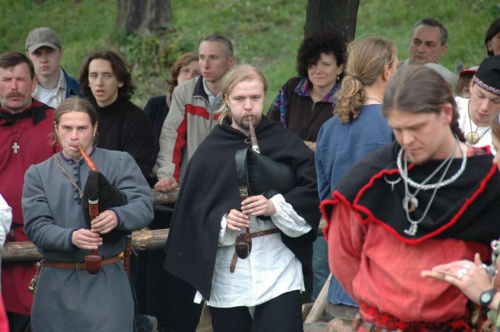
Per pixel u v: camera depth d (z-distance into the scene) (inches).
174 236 483.5
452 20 1501.0
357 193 305.9
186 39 1657.2
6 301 533.6
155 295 645.3
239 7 1834.4
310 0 762.2
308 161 478.9
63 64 1625.2
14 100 547.8
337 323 355.6
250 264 462.6
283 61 1555.1
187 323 646.5
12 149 547.8
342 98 416.2
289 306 463.5
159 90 1533.0
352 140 409.4
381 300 304.7
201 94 665.0
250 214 450.0
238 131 484.1
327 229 327.9
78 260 462.0
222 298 470.0
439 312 296.8
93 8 1886.1
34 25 1833.2
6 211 476.7
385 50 413.7
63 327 458.9
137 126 638.5
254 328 464.1
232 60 676.1
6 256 522.3
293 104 653.9
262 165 460.4
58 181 471.8
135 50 1595.7
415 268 298.8
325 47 623.8
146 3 1658.5
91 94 650.2
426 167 295.1
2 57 550.9
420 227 296.0
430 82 282.5
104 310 457.4
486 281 283.3
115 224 452.4
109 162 484.4
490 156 292.5
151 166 692.7
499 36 680.4
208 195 475.5
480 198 286.5
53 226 457.1
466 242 295.6
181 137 661.3
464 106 479.2
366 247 311.7
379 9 1656.0
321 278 589.0
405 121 281.4
